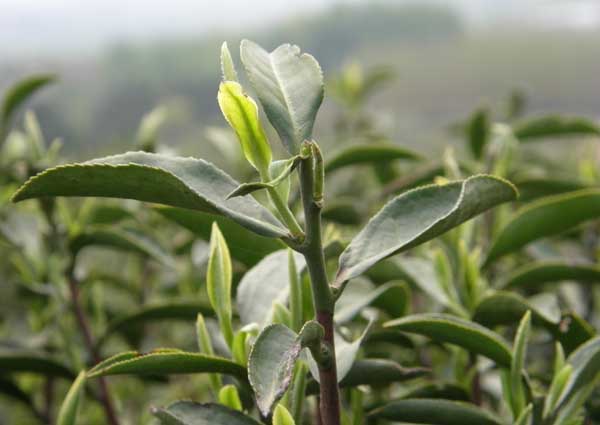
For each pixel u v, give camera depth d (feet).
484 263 1.83
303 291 1.54
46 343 2.38
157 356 1.41
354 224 2.23
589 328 1.65
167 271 2.60
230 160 2.75
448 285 1.76
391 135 3.78
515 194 1.38
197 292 2.42
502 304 1.66
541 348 2.08
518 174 2.40
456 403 1.54
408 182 2.21
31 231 2.15
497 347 1.52
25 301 2.53
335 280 1.34
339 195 3.03
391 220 1.37
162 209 1.65
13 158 2.58
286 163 1.28
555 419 1.53
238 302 1.56
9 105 2.37
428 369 1.49
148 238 1.98
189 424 1.40
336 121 3.65
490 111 2.62
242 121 1.31
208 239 1.68
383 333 1.69
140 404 2.81
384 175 2.55
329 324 1.32
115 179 1.30
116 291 3.06
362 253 1.35
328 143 3.67
